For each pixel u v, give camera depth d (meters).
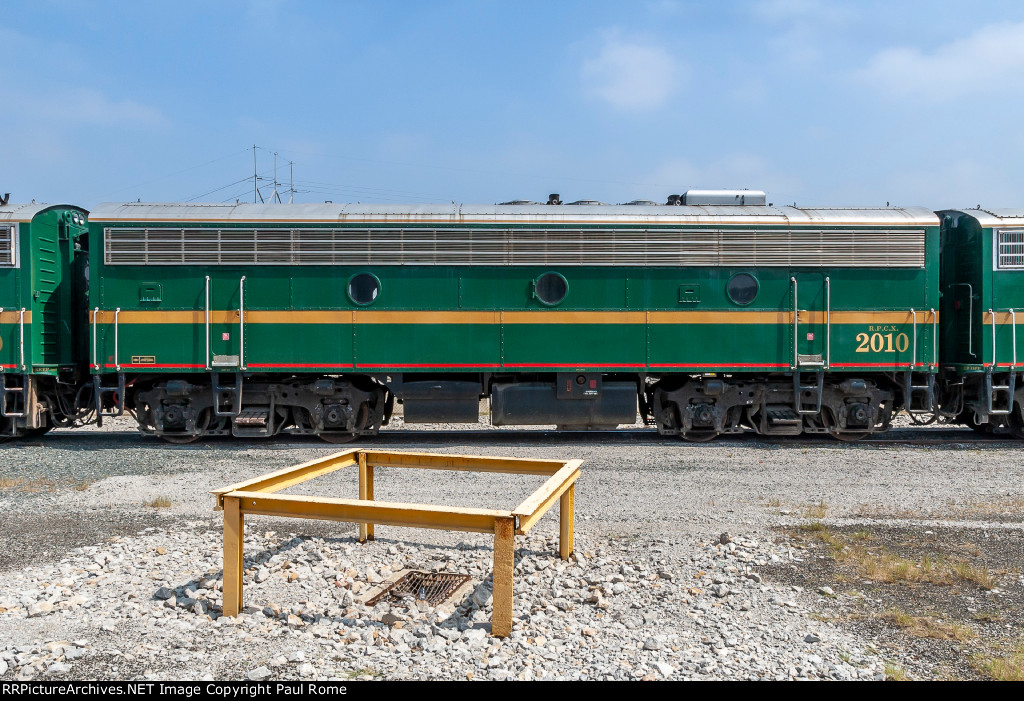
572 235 13.09
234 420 12.90
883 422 13.70
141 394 13.02
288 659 4.29
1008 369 13.25
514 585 5.66
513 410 13.33
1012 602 5.25
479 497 8.64
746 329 13.17
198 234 12.79
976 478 9.89
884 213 13.47
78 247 13.89
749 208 13.64
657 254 13.14
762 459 11.42
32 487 9.00
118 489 8.88
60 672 4.08
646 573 5.91
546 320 13.10
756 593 5.42
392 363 13.02
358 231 12.96
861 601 5.27
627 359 13.12
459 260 13.02
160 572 5.84
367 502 4.83
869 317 13.20
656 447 12.72
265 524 7.36
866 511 8.00
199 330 12.80
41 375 13.04
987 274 13.24
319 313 12.93
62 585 5.50
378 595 5.52
